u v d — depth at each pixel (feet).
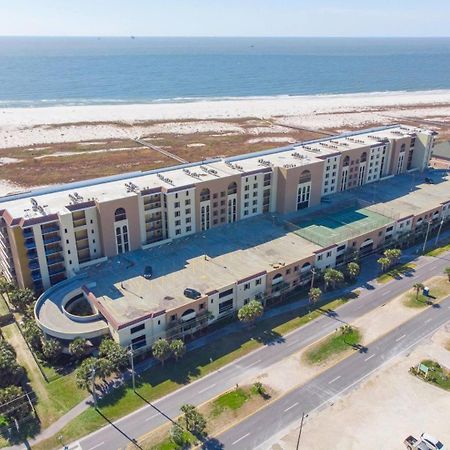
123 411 257.96
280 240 407.85
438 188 542.16
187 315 314.14
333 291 379.55
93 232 357.82
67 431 245.24
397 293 376.68
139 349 296.10
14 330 329.52
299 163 459.73
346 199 501.15
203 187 401.29
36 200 363.56
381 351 308.81
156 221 390.83
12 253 341.21
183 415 255.50
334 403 265.95
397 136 578.66
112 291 327.06
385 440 242.78
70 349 285.84
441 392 275.80
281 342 315.99
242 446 236.43
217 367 292.20
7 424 246.27
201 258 374.02
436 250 453.17
